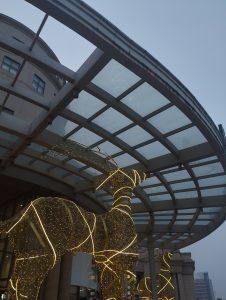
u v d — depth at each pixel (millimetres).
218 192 13484
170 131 9945
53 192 14477
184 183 13078
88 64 7594
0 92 14578
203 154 10188
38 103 8961
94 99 9016
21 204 14953
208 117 9422
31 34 18766
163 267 13398
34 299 4410
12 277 4410
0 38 7094
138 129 10070
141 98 8852
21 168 12992
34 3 5879
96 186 6672
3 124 9758
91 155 11055
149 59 7594
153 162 11477
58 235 4906
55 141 10594
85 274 19609
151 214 15258
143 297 14930
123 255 5844
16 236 4512
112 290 5910
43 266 4590
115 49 6859
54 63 7836
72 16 6172
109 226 5812
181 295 33219
